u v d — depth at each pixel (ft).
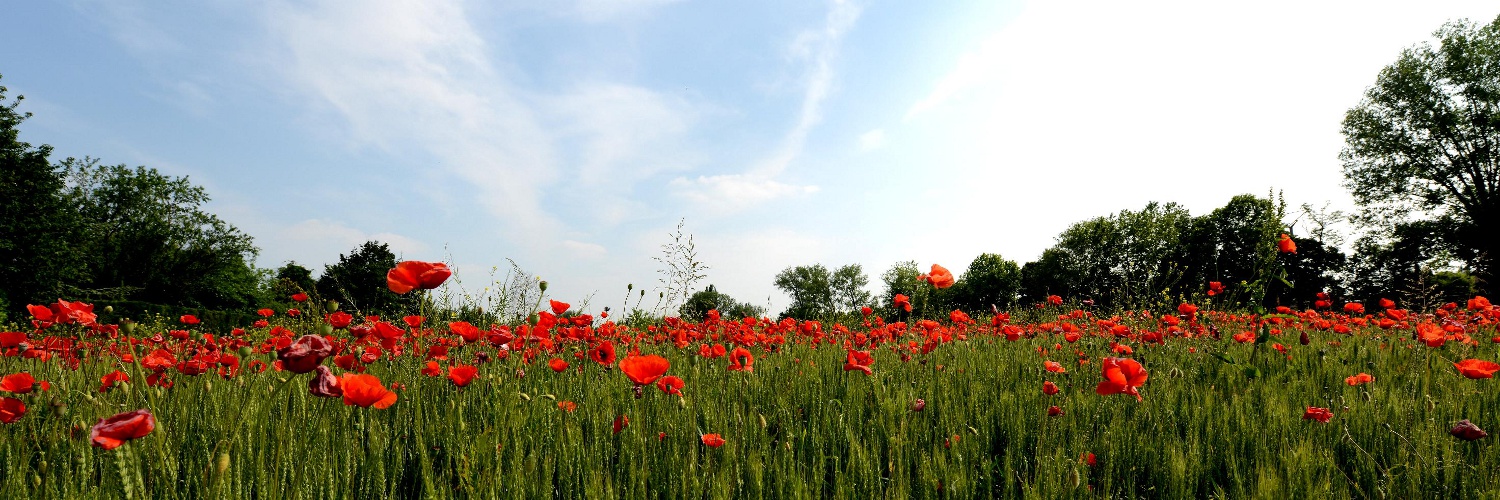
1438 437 9.17
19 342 10.36
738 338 17.57
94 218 116.16
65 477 6.12
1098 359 15.47
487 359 11.54
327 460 6.55
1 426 7.16
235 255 131.95
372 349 12.30
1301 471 8.07
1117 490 7.97
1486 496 7.36
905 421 9.41
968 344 19.84
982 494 8.08
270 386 8.60
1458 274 83.20
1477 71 87.10
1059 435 9.61
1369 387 12.37
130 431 4.79
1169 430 10.11
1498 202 85.97
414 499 7.72
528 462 6.81
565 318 16.11
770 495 7.45
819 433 9.91
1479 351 16.98
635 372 7.78
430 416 9.59
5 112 81.15
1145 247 120.67
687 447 8.09
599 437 8.49
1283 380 14.10
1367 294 82.64
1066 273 135.95
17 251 79.36
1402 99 92.73
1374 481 8.00
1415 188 94.63
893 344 17.38
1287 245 14.64
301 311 17.61
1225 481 8.70
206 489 5.45
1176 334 16.62
